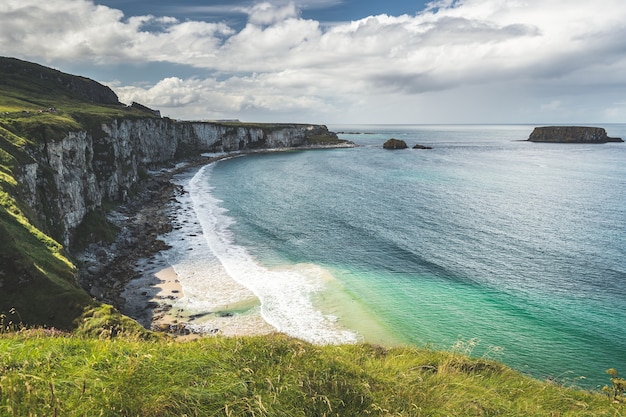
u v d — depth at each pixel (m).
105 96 157.62
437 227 61.12
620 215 67.25
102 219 58.22
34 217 38.66
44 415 6.22
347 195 87.25
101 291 38.59
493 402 9.75
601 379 26.27
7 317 24.02
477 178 108.56
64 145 55.84
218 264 47.53
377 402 8.62
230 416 6.87
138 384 7.41
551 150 199.38
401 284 41.47
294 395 8.04
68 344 9.31
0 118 54.88
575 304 36.56
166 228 61.97
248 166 140.75
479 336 31.50
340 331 32.53
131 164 89.19
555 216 67.06
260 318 34.59
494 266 45.69
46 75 134.38
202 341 11.27
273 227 62.91
